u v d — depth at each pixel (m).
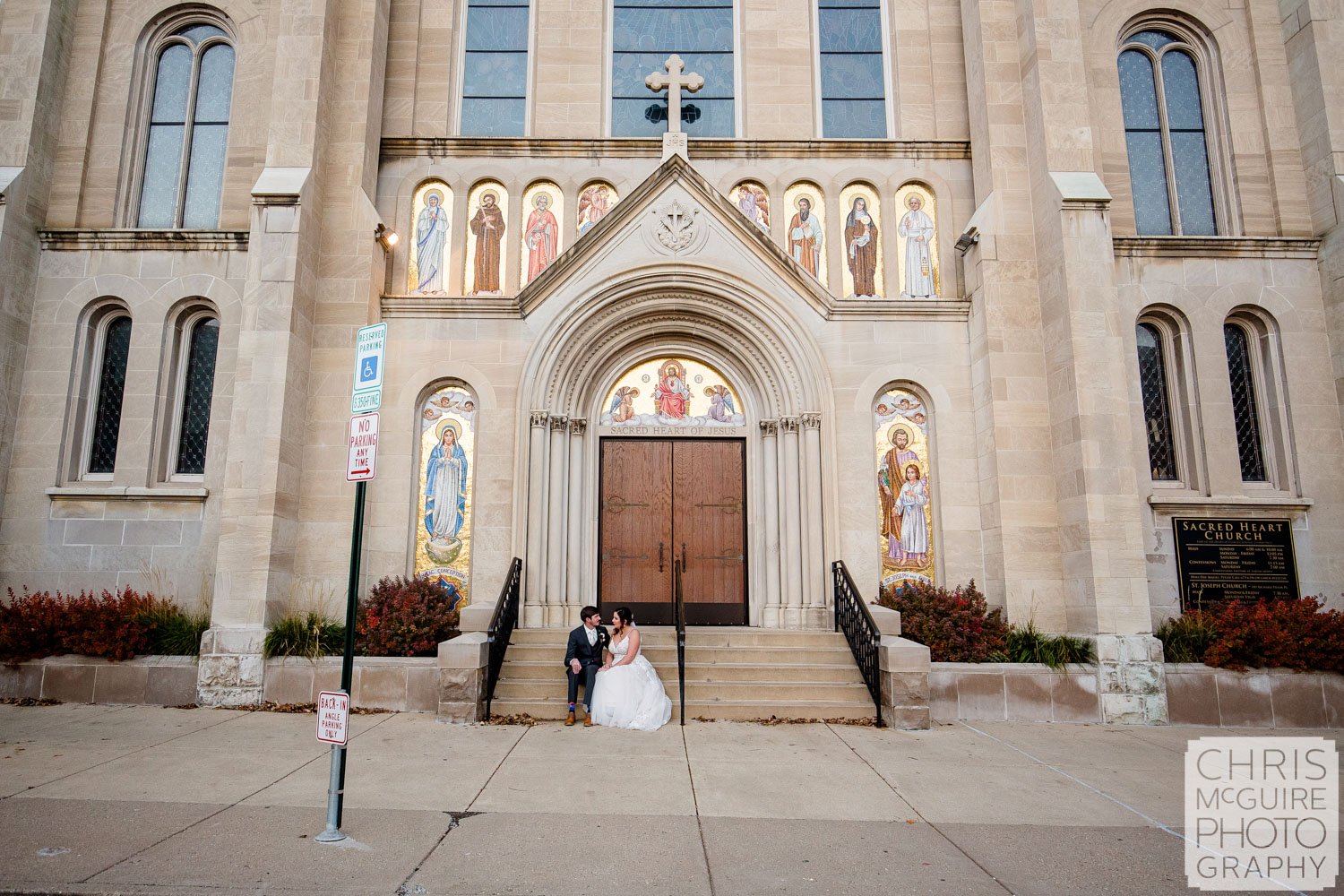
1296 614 10.91
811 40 14.66
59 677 10.46
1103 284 11.58
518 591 11.66
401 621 10.77
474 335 12.81
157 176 13.70
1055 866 5.12
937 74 14.29
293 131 12.26
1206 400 12.60
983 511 12.34
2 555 11.99
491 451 12.48
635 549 13.36
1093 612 10.75
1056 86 12.45
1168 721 10.45
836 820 5.96
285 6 12.64
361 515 5.51
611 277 12.94
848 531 12.37
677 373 13.84
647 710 9.12
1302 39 13.50
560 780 6.86
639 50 14.77
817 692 10.16
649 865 5.00
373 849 5.14
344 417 12.04
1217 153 13.83
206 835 5.33
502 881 4.70
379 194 13.57
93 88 13.61
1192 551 12.13
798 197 13.85
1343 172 12.83
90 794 6.24
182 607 11.84
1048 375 12.02
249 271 11.54
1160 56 14.29
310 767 7.19
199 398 12.95
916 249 13.61
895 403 12.94
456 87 14.48
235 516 10.88
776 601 12.67
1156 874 5.03
